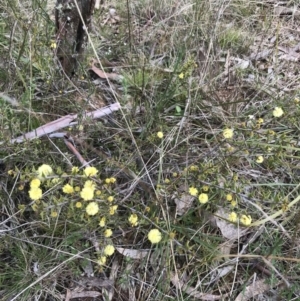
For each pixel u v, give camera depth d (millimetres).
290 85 397
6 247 271
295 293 275
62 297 271
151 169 298
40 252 272
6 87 342
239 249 294
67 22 332
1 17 373
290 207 300
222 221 293
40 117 321
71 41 341
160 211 286
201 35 422
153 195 296
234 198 281
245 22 452
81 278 276
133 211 265
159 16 449
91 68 381
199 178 279
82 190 241
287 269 276
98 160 316
